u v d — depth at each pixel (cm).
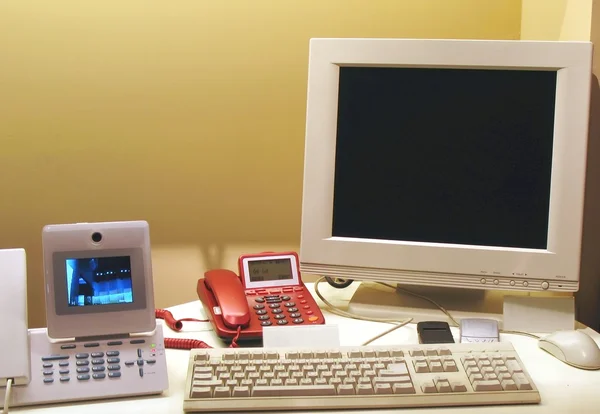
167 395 91
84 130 142
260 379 90
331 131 117
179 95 144
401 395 88
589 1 122
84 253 94
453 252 115
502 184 114
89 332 93
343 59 115
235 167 148
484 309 121
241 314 108
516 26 150
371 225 118
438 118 115
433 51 113
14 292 90
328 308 125
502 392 89
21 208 143
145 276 96
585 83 109
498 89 113
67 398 87
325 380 89
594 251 129
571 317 114
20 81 138
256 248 152
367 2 145
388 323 118
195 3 141
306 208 119
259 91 146
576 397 91
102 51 140
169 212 148
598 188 128
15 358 87
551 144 112
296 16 144
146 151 145
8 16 136
